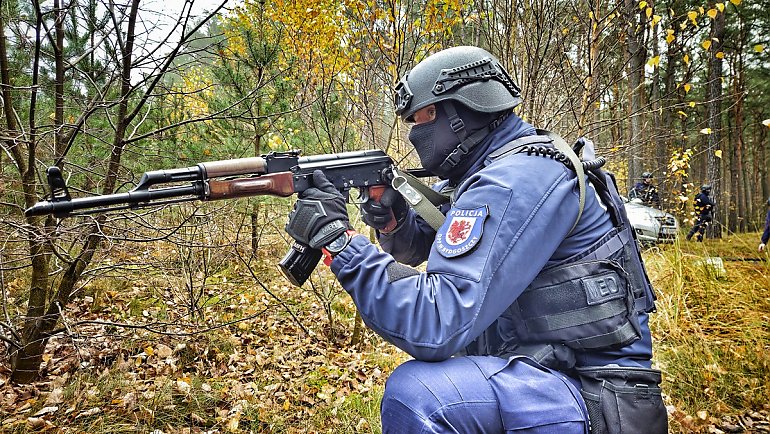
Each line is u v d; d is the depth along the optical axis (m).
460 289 1.33
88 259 3.09
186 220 3.25
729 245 7.84
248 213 5.06
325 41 4.93
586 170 1.54
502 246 1.34
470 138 1.62
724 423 2.72
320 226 1.47
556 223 1.40
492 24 4.93
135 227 3.68
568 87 5.06
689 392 2.99
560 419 1.32
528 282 1.37
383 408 1.43
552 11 4.59
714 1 11.68
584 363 1.45
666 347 3.49
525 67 4.79
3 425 2.48
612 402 1.37
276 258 5.81
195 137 5.10
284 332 4.22
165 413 2.69
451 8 4.62
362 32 4.62
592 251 1.48
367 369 3.60
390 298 1.36
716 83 12.88
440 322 1.32
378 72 4.81
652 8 4.57
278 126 5.22
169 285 4.32
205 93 5.24
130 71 2.96
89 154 3.85
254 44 5.01
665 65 13.38
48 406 2.72
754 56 17.22
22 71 3.54
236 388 3.02
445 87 1.57
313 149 5.22
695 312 4.29
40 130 3.34
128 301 4.34
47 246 3.03
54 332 2.97
